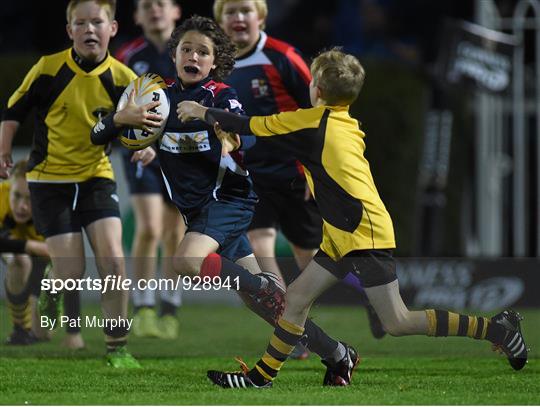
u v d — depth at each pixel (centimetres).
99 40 2322
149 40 3030
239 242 2214
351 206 1966
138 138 2130
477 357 2536
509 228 3944
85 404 1841
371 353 2559
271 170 2569
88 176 2389
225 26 2575
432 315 2031
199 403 1844
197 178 2169
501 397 1939
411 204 3791
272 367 2025
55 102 2348
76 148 2367
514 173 3834
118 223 2408
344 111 2014
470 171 4125
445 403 1867
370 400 1883
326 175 1973
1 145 2380
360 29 4603
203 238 2116
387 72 3809
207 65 2150
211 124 2036
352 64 2011
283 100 2606
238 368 2352
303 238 2636
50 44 4534
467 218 4084
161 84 2138
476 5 4034
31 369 2302
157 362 2444
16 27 4559
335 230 1975
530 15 4144
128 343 2709
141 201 2927
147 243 2919
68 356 2497
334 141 1970
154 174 2942
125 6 4294
